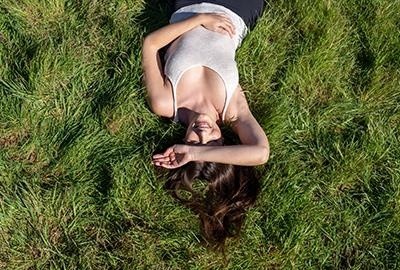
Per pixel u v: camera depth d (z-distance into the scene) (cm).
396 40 233
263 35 229
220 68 208
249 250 208
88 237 206
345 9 237
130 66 219
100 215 207
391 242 213
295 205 212
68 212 208
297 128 222
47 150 212
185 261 205
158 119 217
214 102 210
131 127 216
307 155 220
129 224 208
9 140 213
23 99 213
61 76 219
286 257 207
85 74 221
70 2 229
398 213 213
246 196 205
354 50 234
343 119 226
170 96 211
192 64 209
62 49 220
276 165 215
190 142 202
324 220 213
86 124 214
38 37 223
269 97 223
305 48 228
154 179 210
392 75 231
